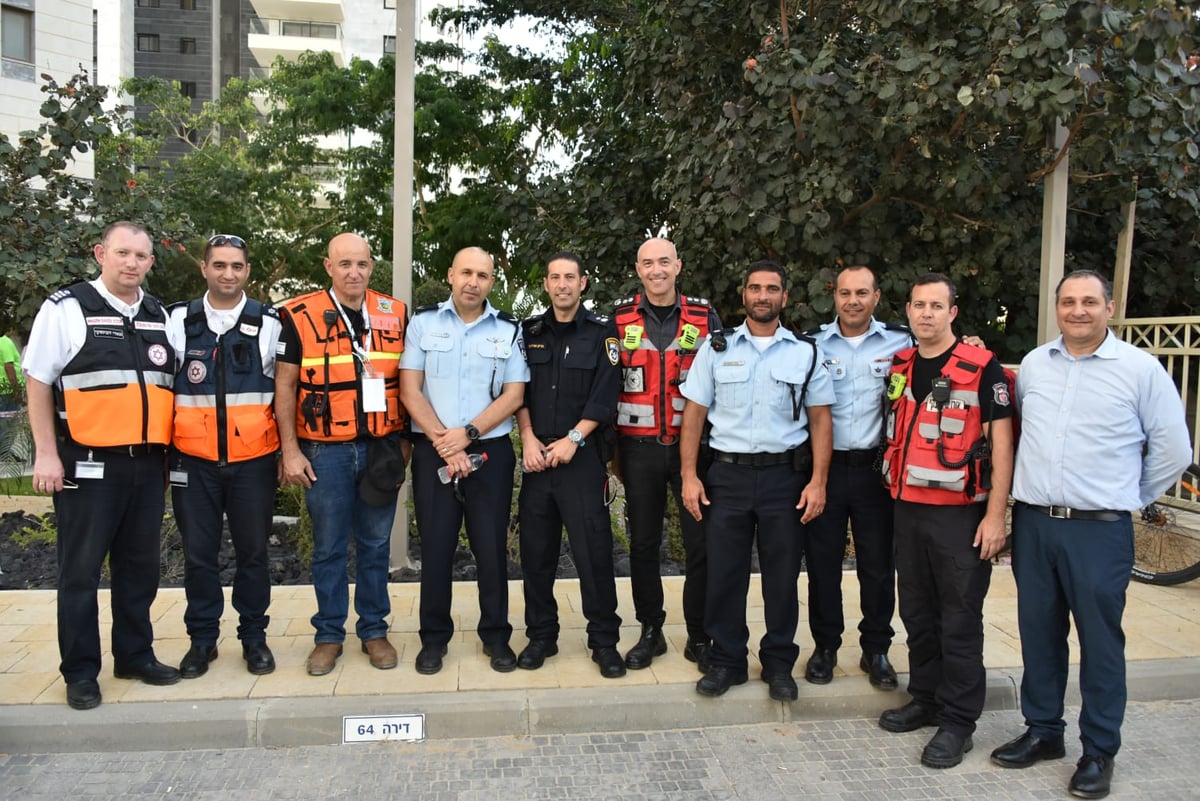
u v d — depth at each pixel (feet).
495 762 11.09
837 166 18.48
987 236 19.89
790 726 12.21
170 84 77.20
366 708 11.63
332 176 73.05
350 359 12.48
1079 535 10.50
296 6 139.44
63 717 11.27
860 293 12.49
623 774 10.82
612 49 32.71
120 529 11.98
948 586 11.22
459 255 12.76
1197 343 18.35
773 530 12.18
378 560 13.08
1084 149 17.71
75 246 24.61
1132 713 12.64
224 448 12.24
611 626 13.00
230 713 11.44
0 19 45.06
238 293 12.58
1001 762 11.02
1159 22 14.16
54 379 11.40
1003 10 15.89
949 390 11.16
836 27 21.09
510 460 13.04
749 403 12.10
